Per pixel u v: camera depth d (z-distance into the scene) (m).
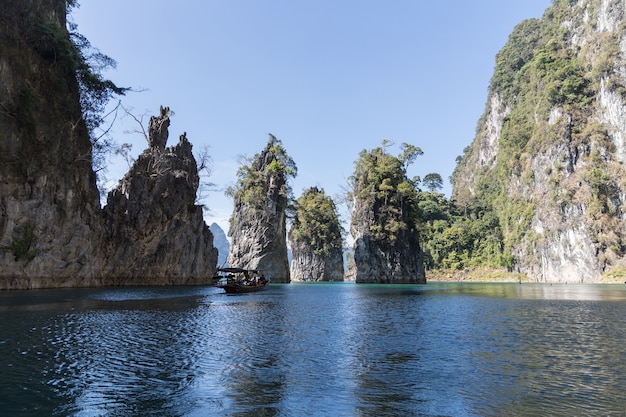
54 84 51.12
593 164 125.88
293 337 19.22
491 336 19.72
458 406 10.08
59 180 50.69
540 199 142.75
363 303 38.81
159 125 74.38
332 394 10.95
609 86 127.50
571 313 30.06
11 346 15.98
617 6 135.38
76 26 57.91
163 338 18.41
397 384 11.82
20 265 45.28
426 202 181.12
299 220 129.88
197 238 75.62
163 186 68.81
